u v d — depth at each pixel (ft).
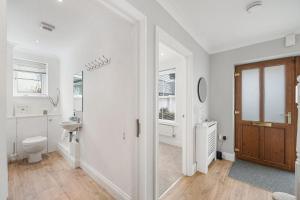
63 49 11.03
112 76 6.39
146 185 4.71
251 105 9.73
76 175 7.98
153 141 5.04
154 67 5.08
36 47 10.59
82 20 7.03
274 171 8.44
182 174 8.11
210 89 10.98
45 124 11.41
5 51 2.03
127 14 4.34
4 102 2.04
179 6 5.95
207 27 7.64
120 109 5.92
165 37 5.82
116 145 6.15
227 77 10.25
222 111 10.45
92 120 7.82
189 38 7.82
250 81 9.76
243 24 7.34
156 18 5.24
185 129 8.12
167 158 10.43
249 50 9.36
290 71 8.45
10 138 9.86
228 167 8.97
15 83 10.81
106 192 6.51
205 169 8.18
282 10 6.16
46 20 7.09
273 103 8.97
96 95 7.52
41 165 9.27
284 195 3.15
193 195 6.31
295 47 7.89
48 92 12.05
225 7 6.05
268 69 9.14
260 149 9.41
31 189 6.75
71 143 9.37
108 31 6.59
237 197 6.18
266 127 9.20
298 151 3.06
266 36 8.59
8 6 6.01
